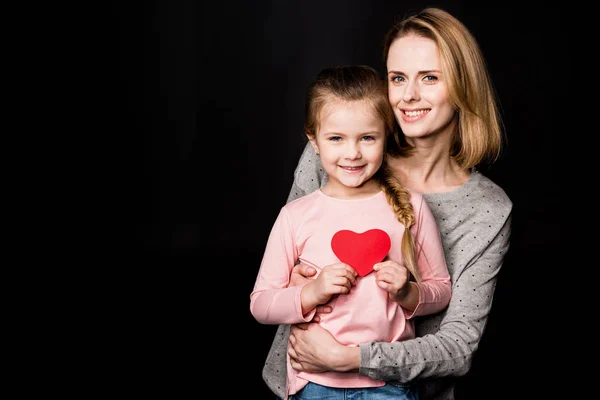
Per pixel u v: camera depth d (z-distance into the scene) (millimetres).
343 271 2025
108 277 5422
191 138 6922
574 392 3850
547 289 5305
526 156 7055
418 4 7117
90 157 6547
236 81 7016
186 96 6938
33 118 6387
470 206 2346
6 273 5297
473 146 2301
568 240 6297
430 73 2205
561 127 7043
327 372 2107
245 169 6953
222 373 4000
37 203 6191
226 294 5184
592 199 6852
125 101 6727
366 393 2104
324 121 2125
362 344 2055
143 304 4945
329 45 7125
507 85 7109
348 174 2137
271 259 2195
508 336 4578
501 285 5398
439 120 2240
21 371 3877
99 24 6684
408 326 2156
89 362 4051
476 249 2314
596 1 6992
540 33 7070
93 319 4645
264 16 7070
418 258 2195
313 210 2178
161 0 6859
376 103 2117
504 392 3867
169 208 6668
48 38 6500
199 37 6984
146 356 4168
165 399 3676
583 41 7008
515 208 6805
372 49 7152
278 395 2490
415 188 2361
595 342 4473
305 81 7113
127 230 6340
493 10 7090
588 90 7031
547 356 4301
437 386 2316
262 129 7023
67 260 5664
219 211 6773
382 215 2158
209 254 6141
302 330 2105
